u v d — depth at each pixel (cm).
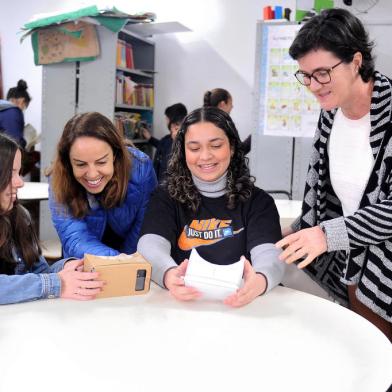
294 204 273
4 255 130
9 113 383
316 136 143
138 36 452
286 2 446
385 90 120
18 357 87
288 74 320
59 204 152
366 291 127
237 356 90
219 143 132
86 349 91
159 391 77
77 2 509
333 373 84
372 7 329
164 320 105
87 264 120
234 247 136
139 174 160
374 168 124
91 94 388
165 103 502
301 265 114
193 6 478
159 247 131
